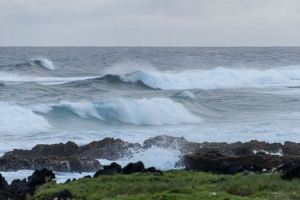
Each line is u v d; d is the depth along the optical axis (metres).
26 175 35.03
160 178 27.41
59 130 55.22
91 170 36.53
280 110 71.06
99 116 62.47
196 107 70.75
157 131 53.09
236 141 47.12
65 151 40.84
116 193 24.73
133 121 62.84
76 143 46.47
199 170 33.12
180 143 41.66
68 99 72.81
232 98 83.38
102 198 24.02
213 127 56.56
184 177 28.00
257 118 63.91
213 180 27.22
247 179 26.42
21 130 53.00
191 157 35.31
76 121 60.53
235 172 30.98
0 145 45.66
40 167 36.75
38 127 54.75
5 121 53.72
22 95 75.75
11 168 36.78
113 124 61.50
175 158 37.38
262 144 42.81
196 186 25.50
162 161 37.28
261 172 30.23
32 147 44.50
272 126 55.38
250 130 52.84
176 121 63.81
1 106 56.81
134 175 28.48
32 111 59.03
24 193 26.73
